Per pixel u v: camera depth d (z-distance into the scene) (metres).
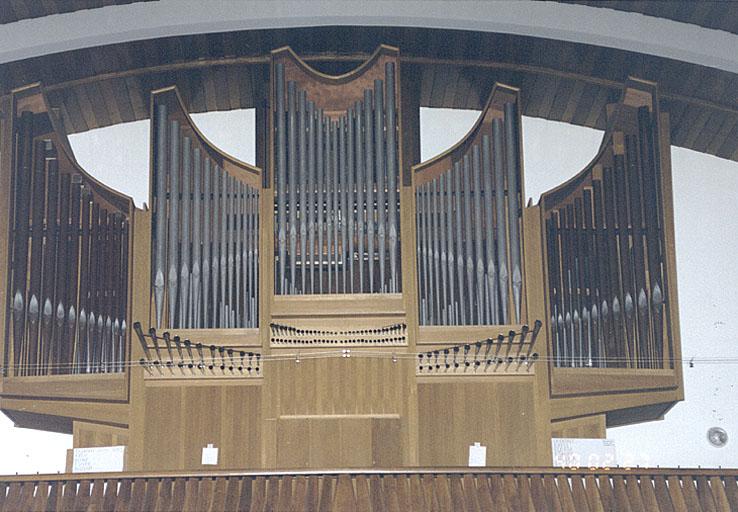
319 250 12.84
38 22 13.43
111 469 12.30
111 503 11.51
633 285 12.92
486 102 14.51
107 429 12.52
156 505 11.47
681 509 11.52
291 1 13.36
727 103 14.14
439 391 12.45
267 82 14.21
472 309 12.76
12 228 12.91
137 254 12.97
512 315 12.70
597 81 14.06
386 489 11.55
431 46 13.94
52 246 12.96
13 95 13.36
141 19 13.36
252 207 13.05
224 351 12.47
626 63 13.87
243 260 12.85
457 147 13.30
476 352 12.49
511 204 13.06
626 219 13.21
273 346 12.47
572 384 12.45
